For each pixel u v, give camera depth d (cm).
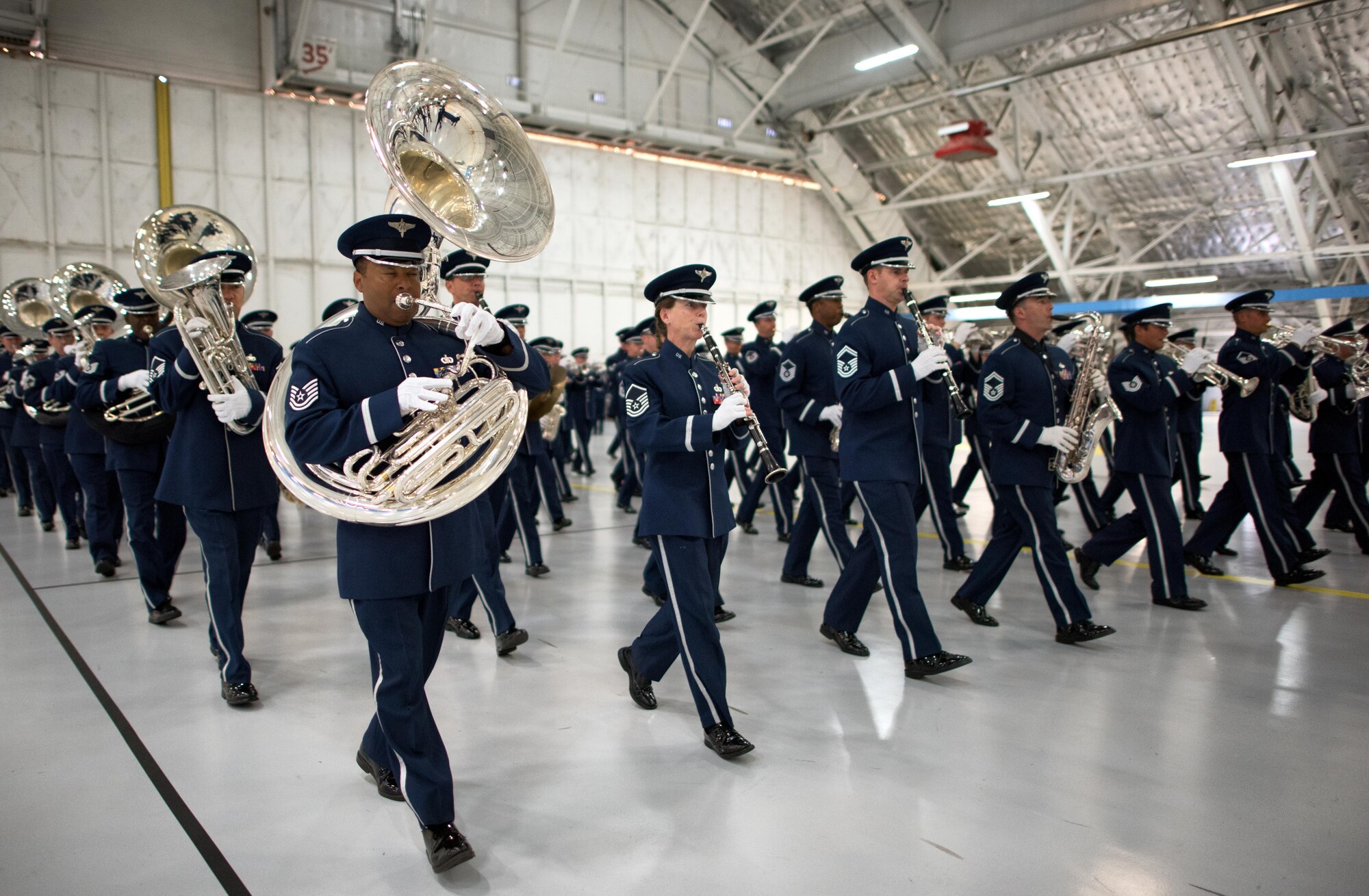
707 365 355
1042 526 447
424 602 264
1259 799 287
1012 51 1590
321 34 1481
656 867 247
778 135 2069
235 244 490
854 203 2184
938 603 538
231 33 1459
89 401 463
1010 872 243
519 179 275
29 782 299
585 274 1888
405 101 254
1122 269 1881
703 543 327
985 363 457
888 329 404
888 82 1755
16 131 1309
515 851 256
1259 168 1592
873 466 395
